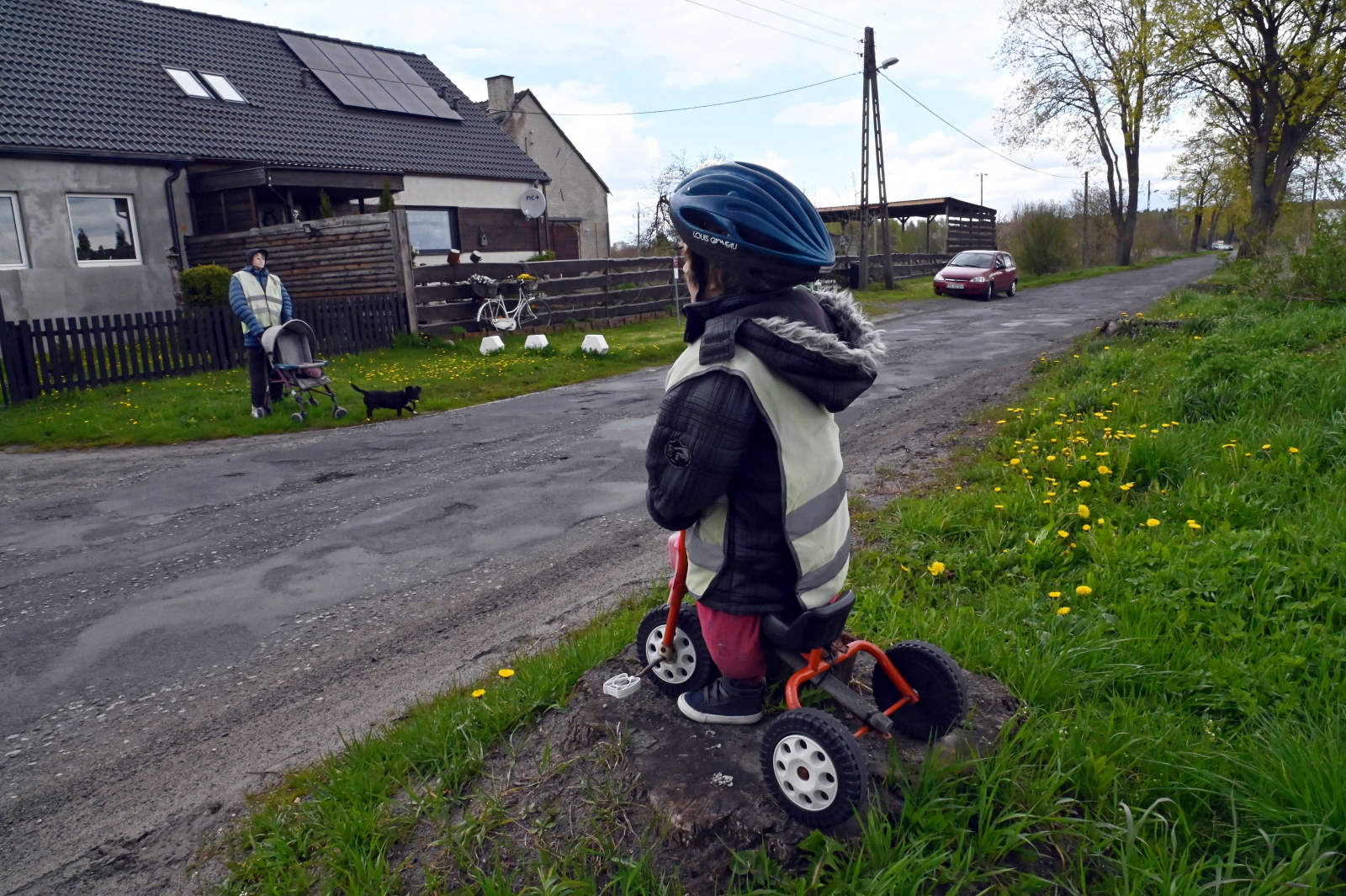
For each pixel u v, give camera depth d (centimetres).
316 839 248
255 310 914
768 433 195
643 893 208
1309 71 2352
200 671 382
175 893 246
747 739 249
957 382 1032
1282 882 188
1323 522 381
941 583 395
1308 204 2659
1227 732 254
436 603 444
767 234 189
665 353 1448
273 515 611
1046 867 208
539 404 1028
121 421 941
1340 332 934
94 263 1639
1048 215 3825
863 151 2806
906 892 195
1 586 493
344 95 2273
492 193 2470
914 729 247
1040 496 487
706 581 212
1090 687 282
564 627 404
